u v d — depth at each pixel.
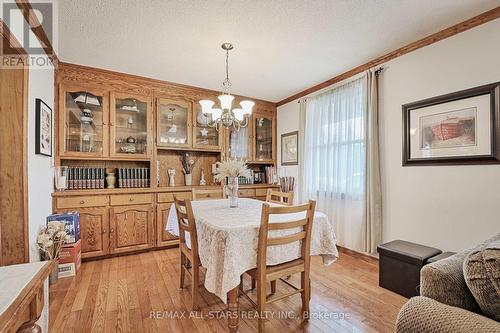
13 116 1.79
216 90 3.79
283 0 1.80
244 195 4.00
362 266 2.73
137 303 1.98
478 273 0.81
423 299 0.89
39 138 2.12
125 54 2.62
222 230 1.54
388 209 2.69
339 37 2.32
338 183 3.22
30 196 1.96
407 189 2.52
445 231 2.23
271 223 1.57
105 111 3.09
